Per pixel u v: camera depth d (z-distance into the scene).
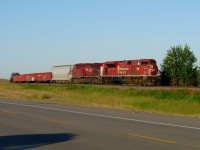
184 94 39.88
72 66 72.12
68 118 19.88
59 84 71.19
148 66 52.91
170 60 59.66
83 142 12.11
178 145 11.65
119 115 21.86
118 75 57.88
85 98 45.44
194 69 59.03
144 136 13.48
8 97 46.00
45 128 15.70
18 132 14.47
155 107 36.00
